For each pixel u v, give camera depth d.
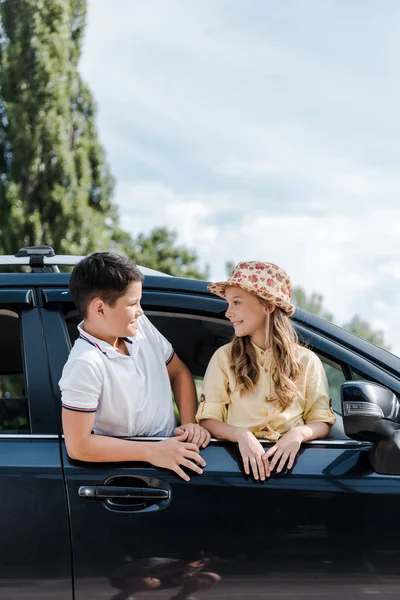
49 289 2.39
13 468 2.12
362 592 2.08
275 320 2.36
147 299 2.43
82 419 2.13
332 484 2.13
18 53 17.09
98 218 17.34
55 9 17.23
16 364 3.37
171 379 2.56
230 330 2.75
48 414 2.21
